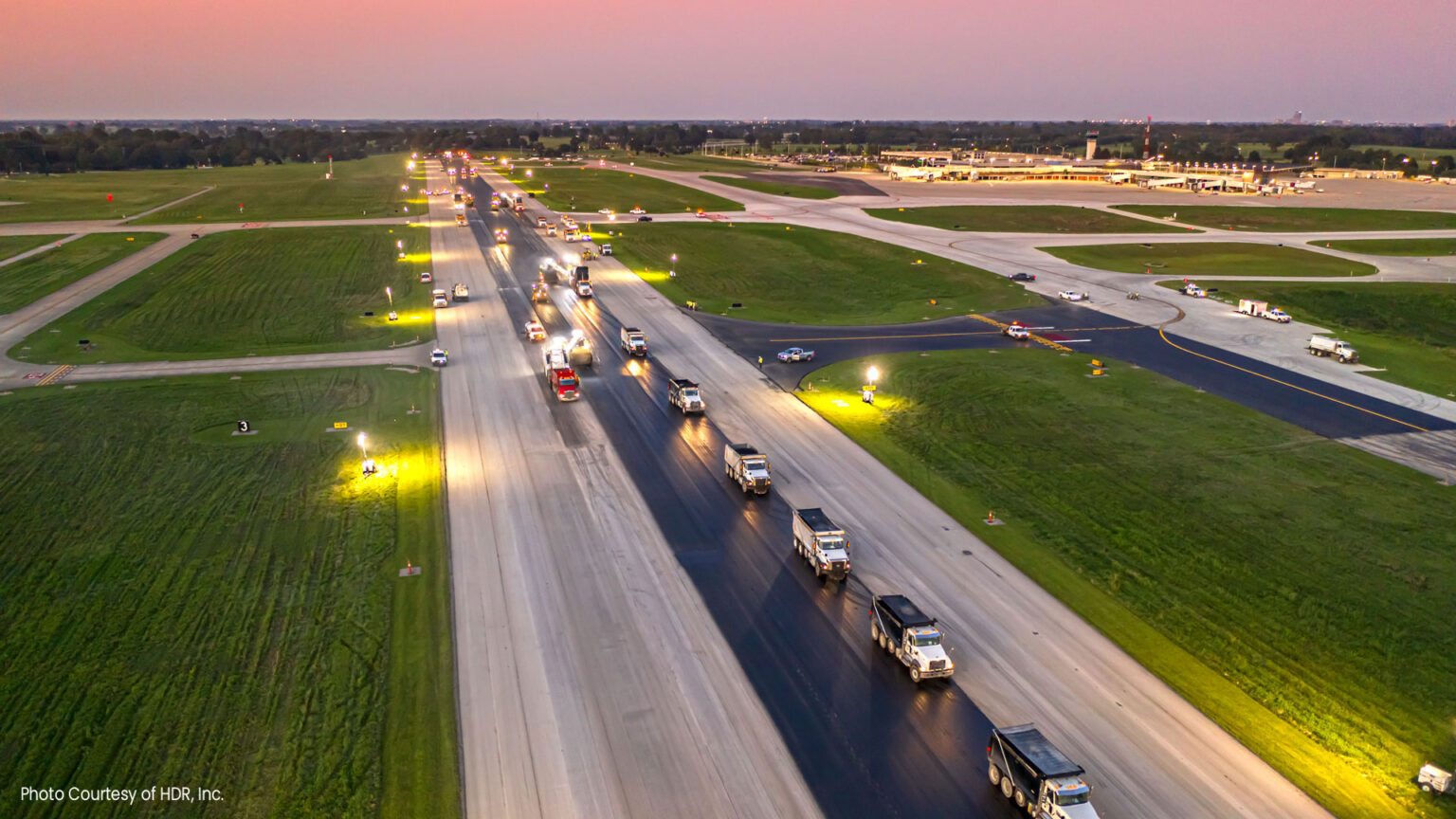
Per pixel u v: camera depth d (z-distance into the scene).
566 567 45.34
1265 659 37.59
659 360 86.56
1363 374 82.81
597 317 105.06
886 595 40.31
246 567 45.44
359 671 36.41
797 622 40.34
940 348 91.94
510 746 32.00
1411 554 47.22
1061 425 67.81
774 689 35.41
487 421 68.44
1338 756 31.67
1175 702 34.66
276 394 75.50
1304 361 87.38
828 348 91.88
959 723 33.44
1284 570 45.34
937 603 42.00
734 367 84.38
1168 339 95.81
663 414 70.25
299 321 102.31
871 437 65.19
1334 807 29.17
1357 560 46.41
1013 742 29.47
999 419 69.06
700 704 34.44
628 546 47.69
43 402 73.19
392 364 84.88
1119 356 88.56
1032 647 38.34
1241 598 42.53
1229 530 49.84
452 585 43.44
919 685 35.69
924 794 29.73
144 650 38.09
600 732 32.81
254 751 31.67
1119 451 62.22
